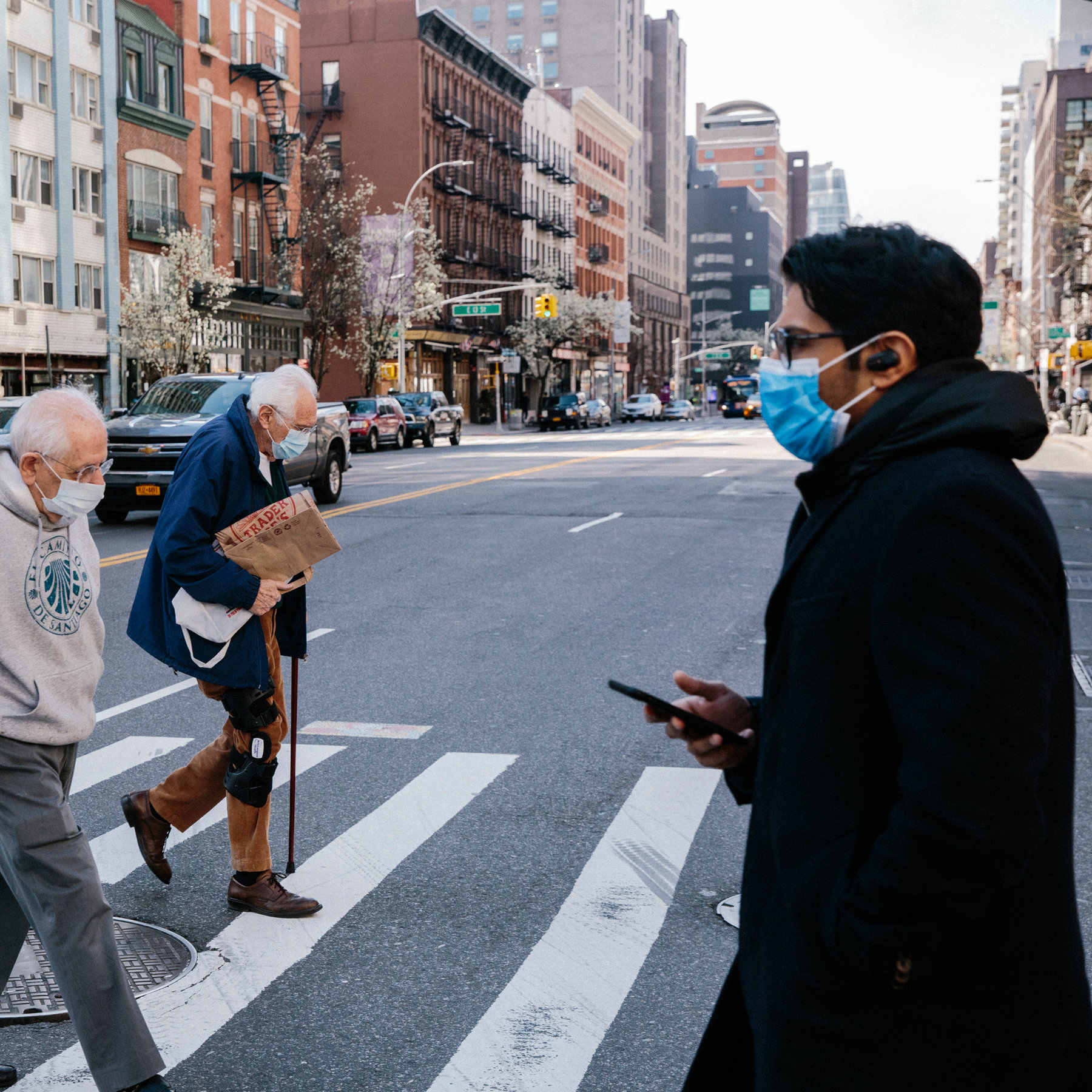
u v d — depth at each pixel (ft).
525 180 277.23
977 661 5.11
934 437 5.56
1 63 120.78
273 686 15.21
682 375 469.57
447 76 230.27
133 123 141.08
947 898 5.08
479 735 22.76
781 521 56.90
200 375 65.67
